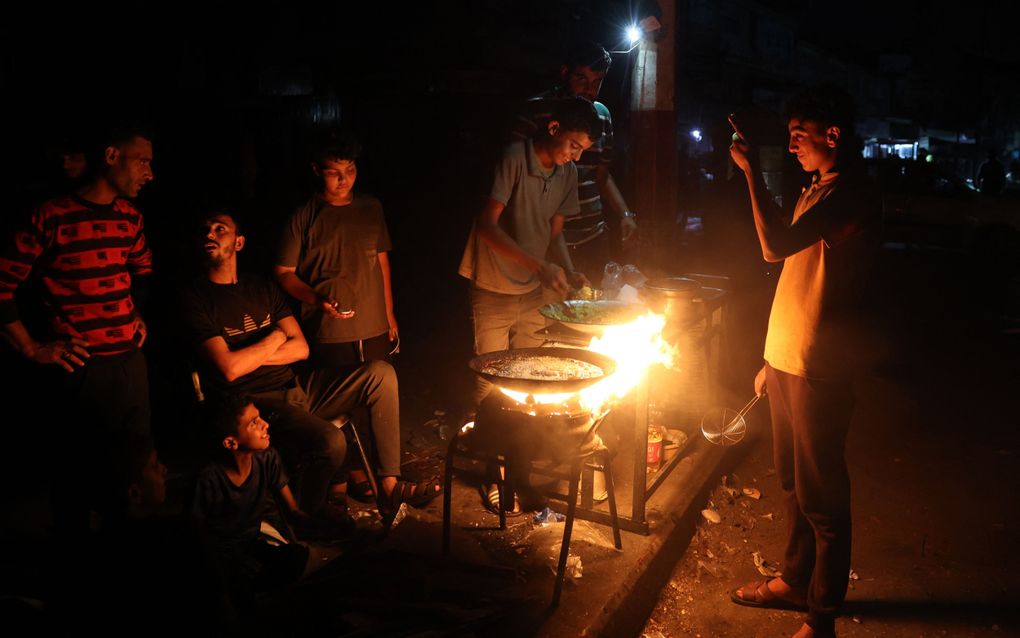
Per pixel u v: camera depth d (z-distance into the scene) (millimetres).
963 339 8305
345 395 3799
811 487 3127
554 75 10695
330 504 3783
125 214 3207
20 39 6086
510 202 4262
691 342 4680
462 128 10070
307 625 2908
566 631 2977
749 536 4266
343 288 4035
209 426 2973
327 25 9375
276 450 3426
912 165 14297
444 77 9578
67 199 3037
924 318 9250
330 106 9422
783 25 21469
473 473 3449
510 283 4332
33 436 4359
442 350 6832
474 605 3051
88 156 3072
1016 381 6887
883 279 11883
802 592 3527
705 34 16641
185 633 1932
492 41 9695
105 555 1943
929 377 6996
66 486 3068
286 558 3127
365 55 9672
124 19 6961
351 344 4121
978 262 10453
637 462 3643
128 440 2840
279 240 3986
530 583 3271
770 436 5574
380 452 3832
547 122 4238
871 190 2896
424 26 9641
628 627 3277
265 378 3643
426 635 2787
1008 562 4016
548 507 3885
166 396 4848
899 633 3457
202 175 7852
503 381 3170
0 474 4012
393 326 4480
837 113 2861
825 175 2980
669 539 3822
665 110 6727
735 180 10406
